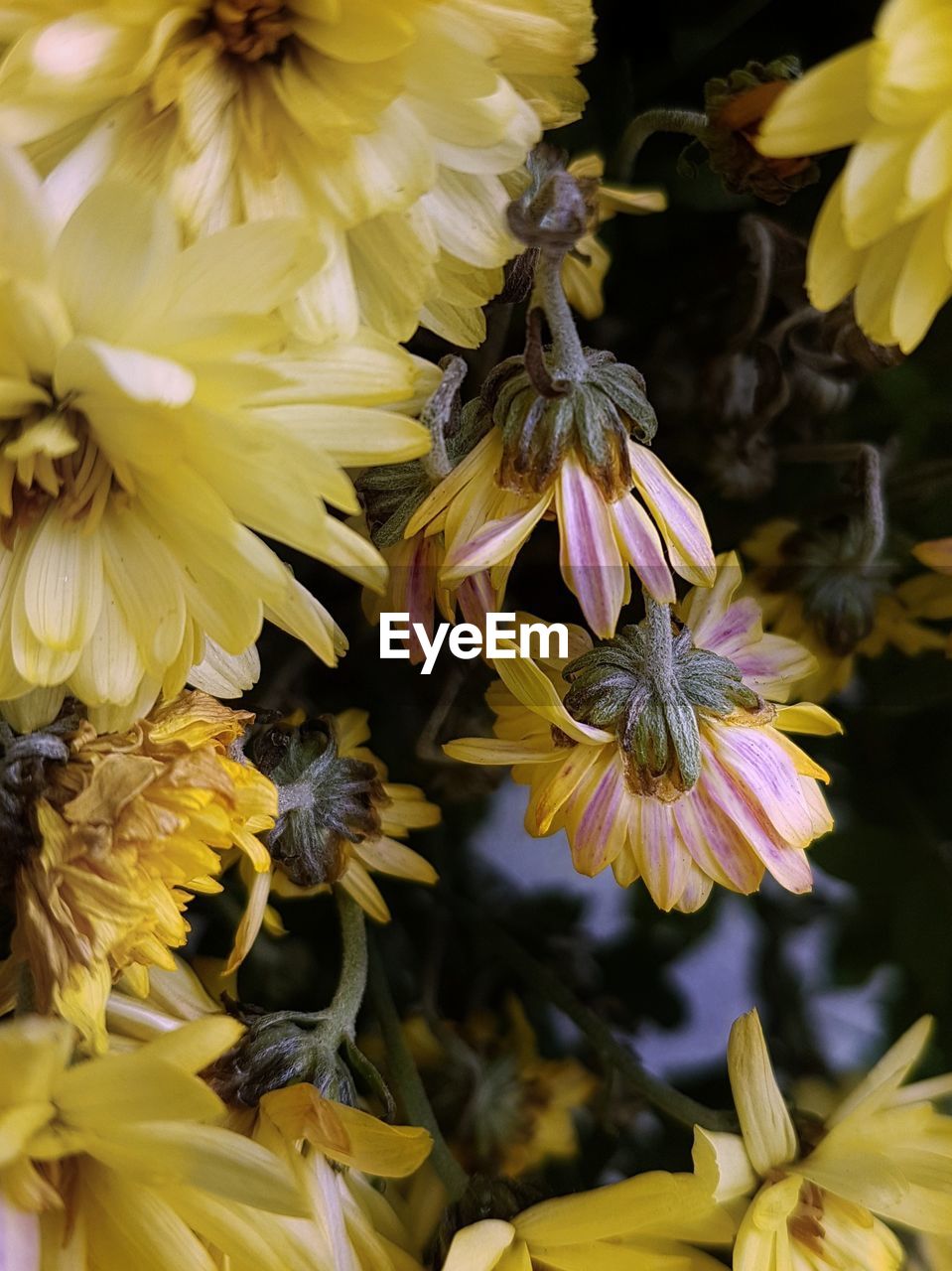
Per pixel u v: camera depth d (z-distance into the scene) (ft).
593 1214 0.73
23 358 0.59
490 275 0.66
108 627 0.66
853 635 0.89
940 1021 1.00
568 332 0.65
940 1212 0.75
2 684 0.65
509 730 0.75
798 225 0.88
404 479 0.70
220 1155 0.62
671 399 0.91
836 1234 0.75
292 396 0.62
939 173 0.58
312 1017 0.77
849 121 0.59
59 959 0.64
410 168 0.61
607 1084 0.97
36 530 0.65
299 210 0.62
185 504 0.62
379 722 0.90
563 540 0.65
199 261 0.58
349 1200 0.73
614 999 1.11
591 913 1.15
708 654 0.73
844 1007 1.11
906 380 0.92
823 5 0.85
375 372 0.63
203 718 0.68
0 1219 0.62
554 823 0.74
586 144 0.85
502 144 0.63
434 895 1.01
